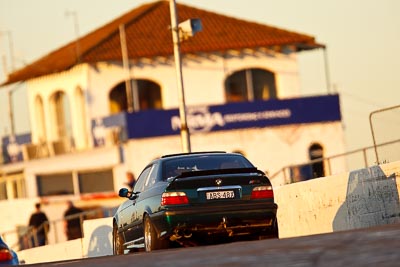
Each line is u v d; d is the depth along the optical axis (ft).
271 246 108.47
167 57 499.92
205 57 505.25
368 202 177.58
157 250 131.34
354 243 101.19
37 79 531.09
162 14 525.34
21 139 532.73
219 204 141.69
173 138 472.85
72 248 241.14
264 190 143.23
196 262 100.37
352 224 179.42
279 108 487.20
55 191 492.13
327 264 89.04
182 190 141.69
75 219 318.45
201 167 148.15
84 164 479.82
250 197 142.61
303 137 488.85
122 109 504.84
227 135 482.69
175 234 141.90
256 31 510.58
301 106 488.85
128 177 304.09
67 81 510.17
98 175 479.00
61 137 522.88
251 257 99.60
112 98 501.56
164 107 499.51
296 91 510.17
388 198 176.55
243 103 484.33
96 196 477.36
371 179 177.37
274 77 513.04
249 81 508.12
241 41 503.61
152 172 150.82
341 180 180.14
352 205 179.11
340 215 180.65
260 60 508.94
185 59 503.61
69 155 483.92
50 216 484.33
